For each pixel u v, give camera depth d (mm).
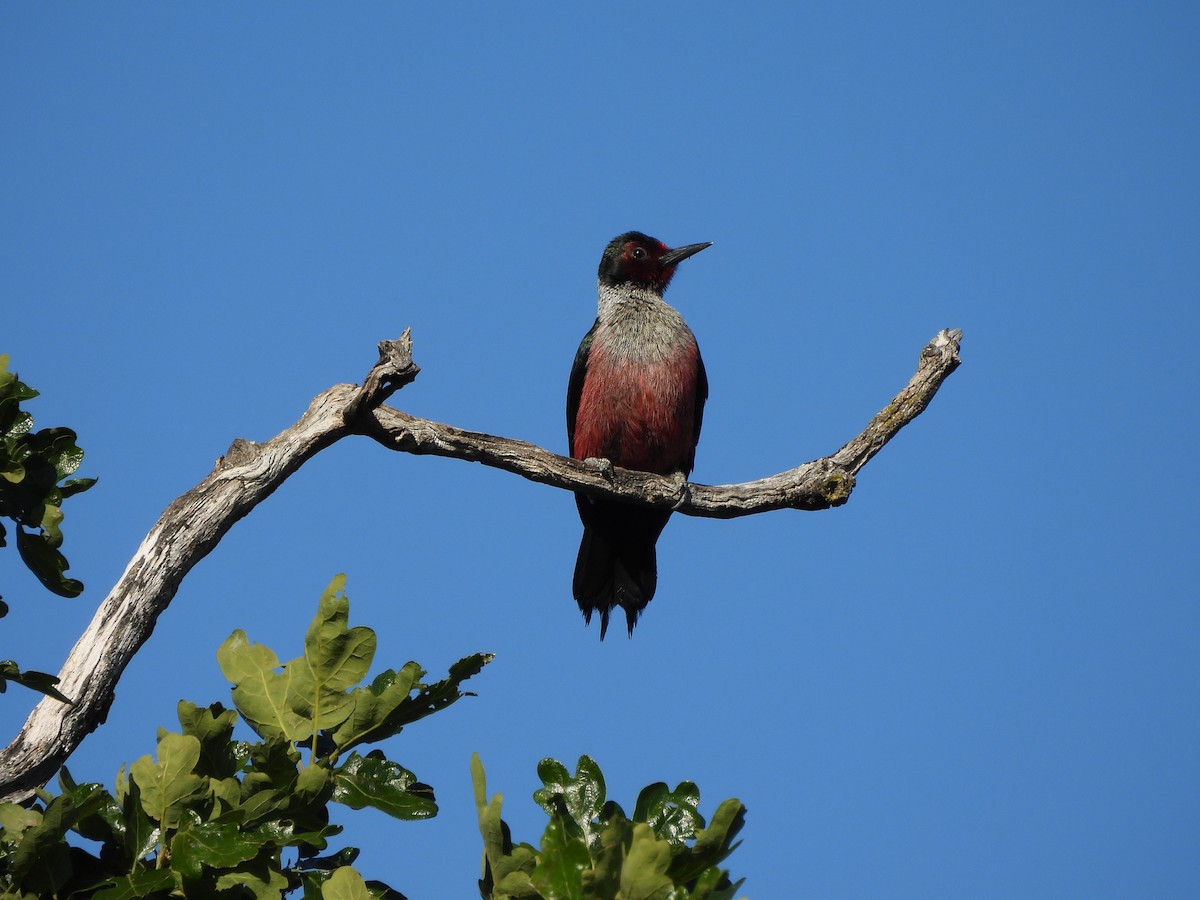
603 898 5344
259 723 6832
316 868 6973
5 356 8164
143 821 6262
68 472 8148
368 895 5840
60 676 8031
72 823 6023
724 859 5684
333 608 6840
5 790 7574
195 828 6180
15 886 5984
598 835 5957
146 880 5996
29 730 7840
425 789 6938
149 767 6266
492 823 5598
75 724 7902
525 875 5492
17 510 7945
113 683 8188
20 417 8172
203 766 6645
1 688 7160
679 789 6141
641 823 5488
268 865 6391
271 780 6484
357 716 6891
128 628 8352
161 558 8734
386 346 10070
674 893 5484
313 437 10016
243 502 9297
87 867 6324
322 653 6828
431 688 7008
